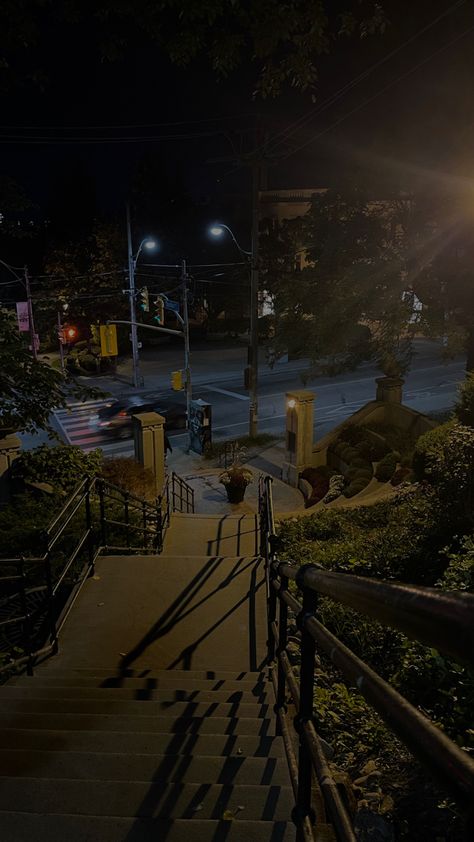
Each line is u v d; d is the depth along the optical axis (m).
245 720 3.88
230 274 44.78
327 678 5.02
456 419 13.37
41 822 2.57
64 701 4.36
